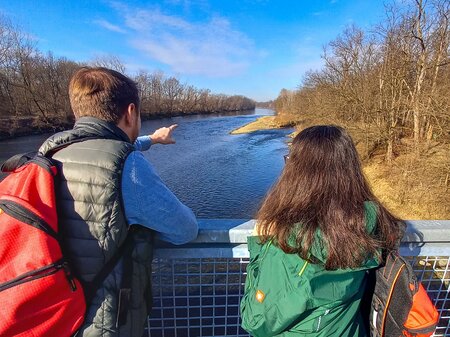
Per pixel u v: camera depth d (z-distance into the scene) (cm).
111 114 108
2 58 3250
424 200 1052
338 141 101
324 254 87
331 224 90
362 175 102
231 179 1653
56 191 94
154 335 155
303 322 92
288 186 102
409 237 130
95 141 100
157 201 98
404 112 1424
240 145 2730
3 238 82
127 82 115
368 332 105
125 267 99
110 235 93
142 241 104
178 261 136
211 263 138
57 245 87
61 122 3278
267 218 102
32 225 84
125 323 100
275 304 91
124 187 94
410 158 1171
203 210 1252
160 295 138
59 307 87
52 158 99
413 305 90
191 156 2227
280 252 94
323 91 2150
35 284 81
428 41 1286
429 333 89
